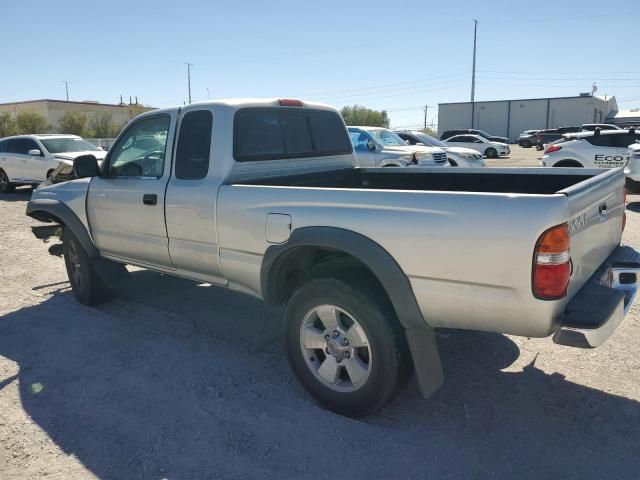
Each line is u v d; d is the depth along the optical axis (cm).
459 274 279
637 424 322
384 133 1401
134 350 439
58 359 427
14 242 876
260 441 313
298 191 335
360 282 318
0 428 332
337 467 288
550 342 437
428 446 305
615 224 362
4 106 5406
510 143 5672
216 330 477
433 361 310
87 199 496
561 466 286
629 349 420
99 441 317
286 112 443
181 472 288
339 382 338
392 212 296
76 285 552
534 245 257
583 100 5734
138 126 450
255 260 366
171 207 414
